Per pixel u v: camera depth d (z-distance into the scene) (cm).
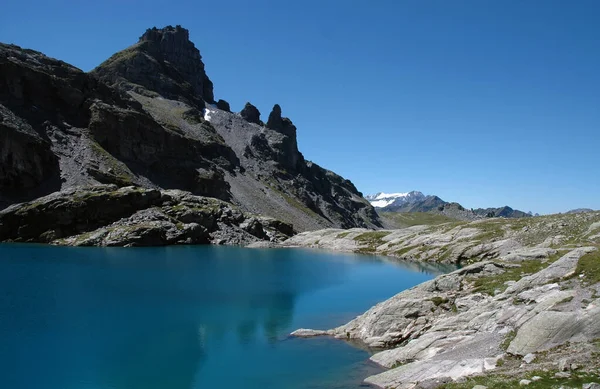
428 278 8850
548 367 2484
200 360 3850
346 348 4162
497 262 5294
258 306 6000
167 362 3791
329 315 5634
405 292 4969
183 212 15350
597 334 2778
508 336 3238
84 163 17025
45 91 18762
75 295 6062
